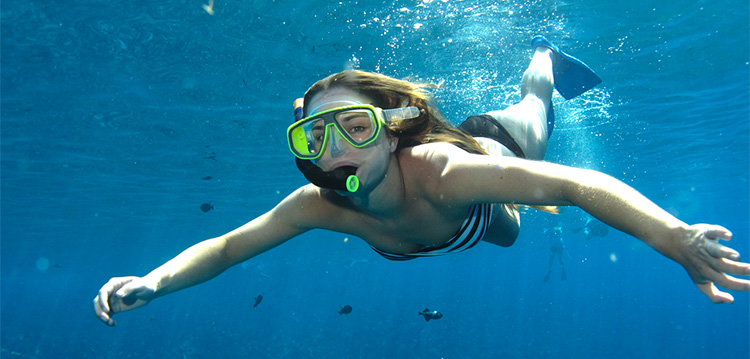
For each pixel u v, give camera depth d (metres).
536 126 4.74
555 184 2.23
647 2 10.79
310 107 2.78
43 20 10.08
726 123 20.08
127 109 14.66
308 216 3.43
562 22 11.23
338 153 2.57
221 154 19.70
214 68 12.54
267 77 13.17
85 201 27.36
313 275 129.00
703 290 1.80
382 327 55.09
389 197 2.86
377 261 93.00
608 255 114.19
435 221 3.01
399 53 12.12
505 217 4.11
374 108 2.58
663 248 1.88
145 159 19.64
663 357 47.56
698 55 13.54
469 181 2.52
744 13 11.44
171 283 3.02
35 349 50.38
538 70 5.81
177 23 10.52
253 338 52.88
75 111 14.53
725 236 1.69
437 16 10.67
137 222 36.09
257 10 10.26
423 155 2.88
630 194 2.05
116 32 10.70
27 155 18.33
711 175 30.84
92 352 48.72
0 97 13.29
